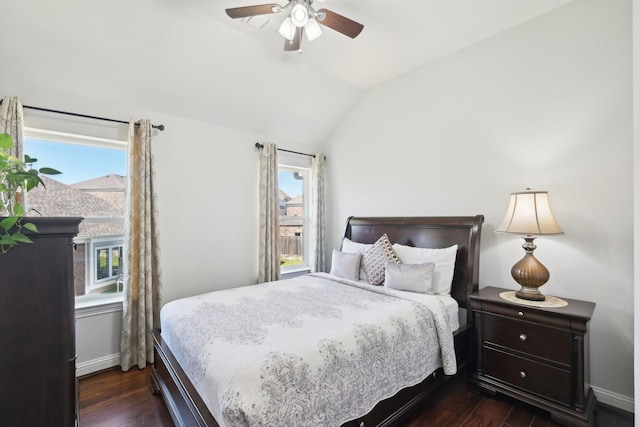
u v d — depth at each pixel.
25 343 1.11
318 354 1.44
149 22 2.27
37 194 2.44
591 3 2.16
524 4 2.27
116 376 2.49
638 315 1.25
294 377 1.31
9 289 1.08
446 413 1.98
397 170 3.41
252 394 1.19
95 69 2.40
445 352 2.02
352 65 3.13
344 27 1.97
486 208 2.70
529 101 2.45
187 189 3.11
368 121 3.73
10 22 1.98
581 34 2.21
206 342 1.55
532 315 1.97
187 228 3.11
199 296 2.38
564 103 2.28
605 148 2.11
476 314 2.26
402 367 1.78
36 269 1.13
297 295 2.40
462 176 2.86
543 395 1.92
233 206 3.46
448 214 2.97
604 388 2.10
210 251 3.28
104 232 2.74
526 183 2.47
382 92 3.55
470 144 2.80
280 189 4.16
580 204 2.21
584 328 1.77
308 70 3.17
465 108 2.84
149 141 2.75
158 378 2.09
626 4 2.04
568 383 1.82
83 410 2.03
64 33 2.14
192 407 1.43
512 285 2.54
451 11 2.33
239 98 3.18
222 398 1.21
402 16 2.38
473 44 2.77
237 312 1.98
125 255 2.62
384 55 2.95
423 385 1.98
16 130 2.16
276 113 3.55
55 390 1.16
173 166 3.02
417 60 3.05
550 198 2.34
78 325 2.49
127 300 2.60
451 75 2.93
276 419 1.19
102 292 2.73
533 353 1.97
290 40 2.06
